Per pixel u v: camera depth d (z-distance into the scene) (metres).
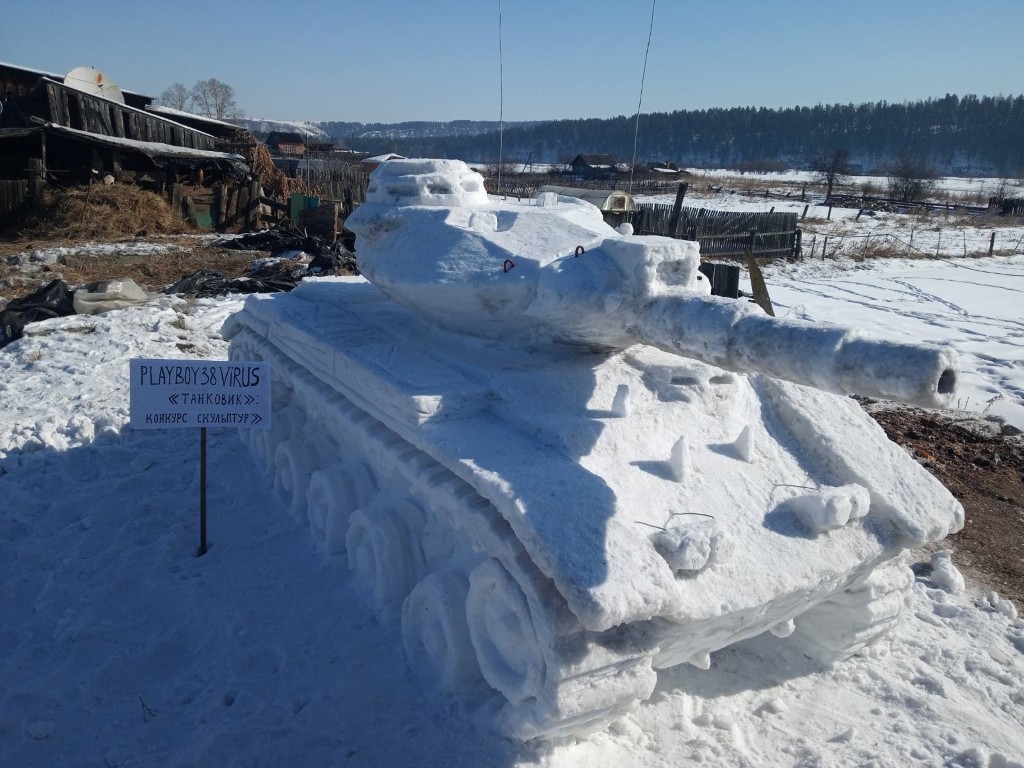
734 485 4.11
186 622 4.73
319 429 5.92
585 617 3.05
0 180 21.42
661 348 3.98
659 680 4.45
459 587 3.99
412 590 4.36
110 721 3.98
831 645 4.55
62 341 10.57
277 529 5.75
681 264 4.12
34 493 6.35
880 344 2.96
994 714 4.31
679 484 3.98
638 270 3.99
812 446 4.59
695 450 4.26
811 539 3.96
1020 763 3.85
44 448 7.07
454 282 4.57
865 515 4.18
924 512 4.24
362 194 28.86
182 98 83.00
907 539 4.18
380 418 4.55
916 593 5.51
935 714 4.25
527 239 4.79
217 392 5.29
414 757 3.71
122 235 21.25
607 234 5.02
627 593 3.13
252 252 19.58
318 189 29.45
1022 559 6.14
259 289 14.64
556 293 4.14
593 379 4.48
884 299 17.50
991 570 5.96
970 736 4.10
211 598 4.92
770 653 4.76
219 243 20.78
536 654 3.38
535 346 4.81
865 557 4.02
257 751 3.72
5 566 5.35
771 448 4.50
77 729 3.92
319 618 4.69
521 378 4.39
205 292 14.20
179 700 4.13
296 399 6.37
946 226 37.31
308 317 5.88
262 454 6.52
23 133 20.73
